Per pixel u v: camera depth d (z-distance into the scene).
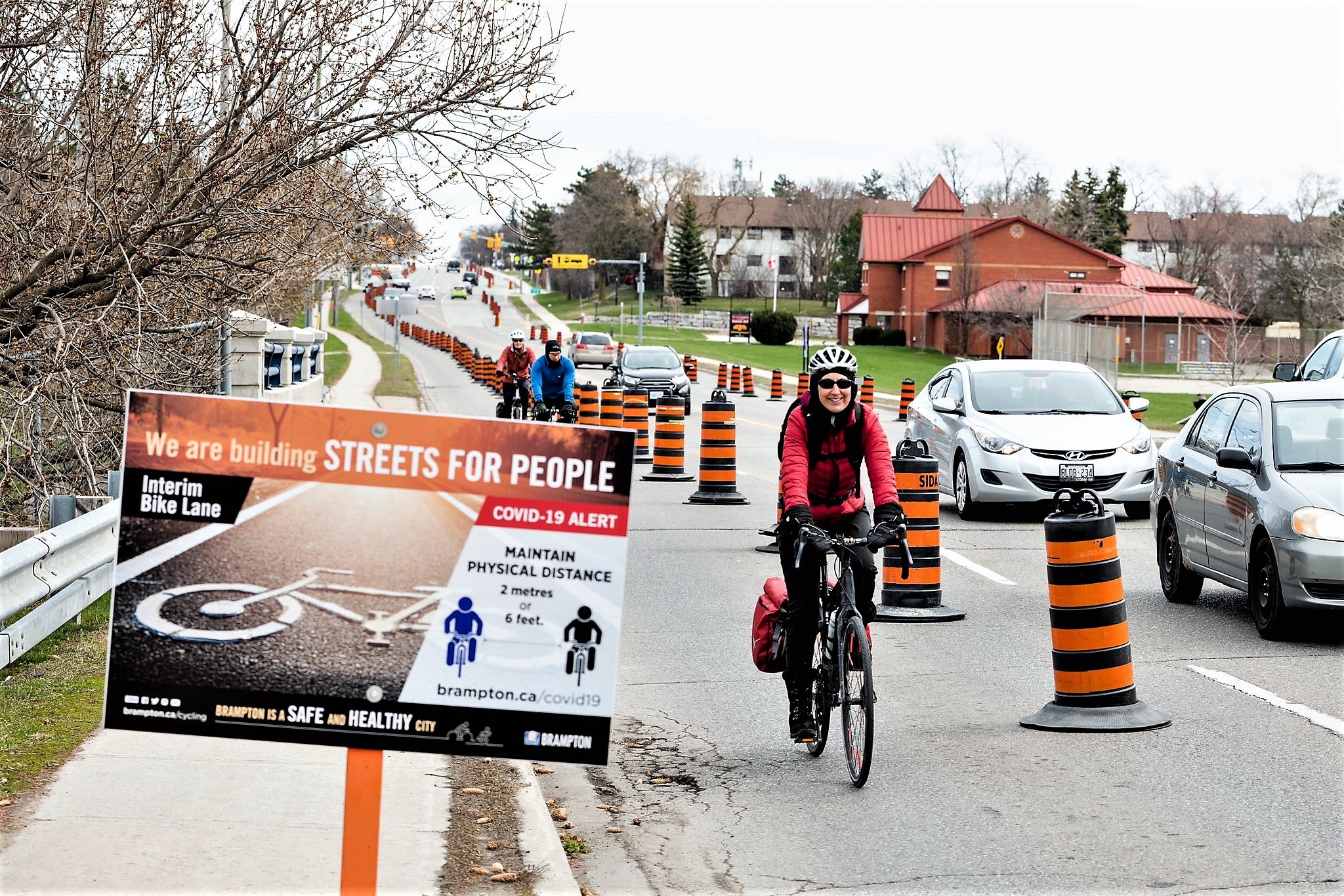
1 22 11.50
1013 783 6.74
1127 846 5.77
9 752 6.62
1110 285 82.12
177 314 13.25
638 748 7.50
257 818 5.72
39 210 11.86
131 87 11.74
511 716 4.23
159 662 4.18
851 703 6.72
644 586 12.74
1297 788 6.54
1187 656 9.60
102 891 4.86
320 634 4.20
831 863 5.66
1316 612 9.79
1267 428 10.66
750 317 107.38
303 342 31.62
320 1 11.48
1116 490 16.83
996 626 10.86
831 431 7.02
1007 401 17.92
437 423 4.21
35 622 8.24
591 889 5.41
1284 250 103.62
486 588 4.23
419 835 5.67
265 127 11.42
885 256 100.69
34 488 11.92
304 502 4.21
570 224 165.25
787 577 7.13
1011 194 159.50
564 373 22.77
